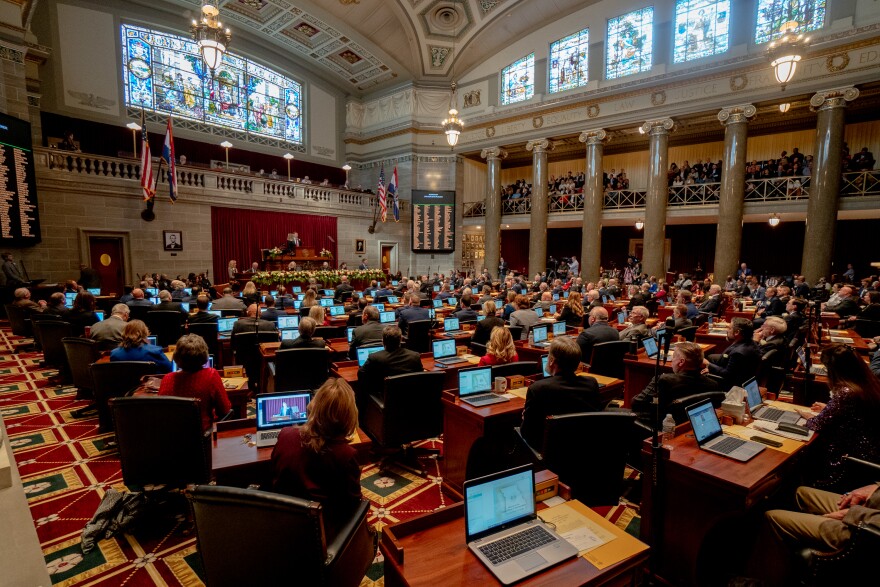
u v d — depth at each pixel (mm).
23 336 8773
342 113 22703
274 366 4875
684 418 3158
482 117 19984
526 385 4184
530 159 23438
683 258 20422
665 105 15180
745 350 4195
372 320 5484
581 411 2924
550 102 17750
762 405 3455
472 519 1778
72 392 5852
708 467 2426
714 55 14188
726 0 14172
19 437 4516
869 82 11945
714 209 15172
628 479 3842
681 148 19453
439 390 3902
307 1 16641
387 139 22078
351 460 2064
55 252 11898
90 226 12492
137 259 13477
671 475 2520
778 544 2234
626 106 16016
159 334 6879
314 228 18719
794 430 2910
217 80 17969
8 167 10414
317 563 1618
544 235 18578
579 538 1849
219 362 6395
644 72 15555
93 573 2670
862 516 1909
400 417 3770
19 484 2027
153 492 3174
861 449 2570
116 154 15359
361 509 2141
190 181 14711
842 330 7402
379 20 18266
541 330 6211
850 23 12055
